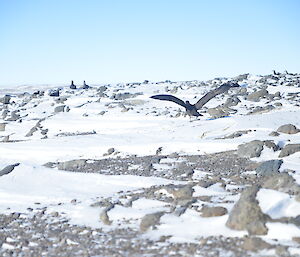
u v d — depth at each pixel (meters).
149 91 48.81
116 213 12.83
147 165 19.27
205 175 17.05
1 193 16.55
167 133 27.02
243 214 10.38
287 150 18.52
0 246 10.96
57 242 10.97
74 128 35.78
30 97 51.56
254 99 38.44
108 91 51.12
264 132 24.11
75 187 16.97
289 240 9.53
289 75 52.47
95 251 9.98
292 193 12.22
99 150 24.58
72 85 58.38
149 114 36.94
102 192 16.05
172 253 9.42
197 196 13.73
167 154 22.36
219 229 10.56
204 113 35.22
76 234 11.52
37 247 10.66
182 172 17.86
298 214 10.41
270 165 16.44
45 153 25.19
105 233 11.40
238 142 21.62
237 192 14.02
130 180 17.03
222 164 18.61
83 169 20.33
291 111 28.91
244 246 9.29
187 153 21.75
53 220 13.11
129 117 36.69
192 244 9.83
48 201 15.51
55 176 18.06
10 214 13.91
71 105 44.25
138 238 10.70
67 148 25.52
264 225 10.01
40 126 37.12
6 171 18.58
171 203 13.27
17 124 39.31
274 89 42.62
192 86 48.81
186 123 30.80
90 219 12.83
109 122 35.91
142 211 12.84
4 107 47.38
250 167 17.52
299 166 16.53
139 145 23.84
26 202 15.50
